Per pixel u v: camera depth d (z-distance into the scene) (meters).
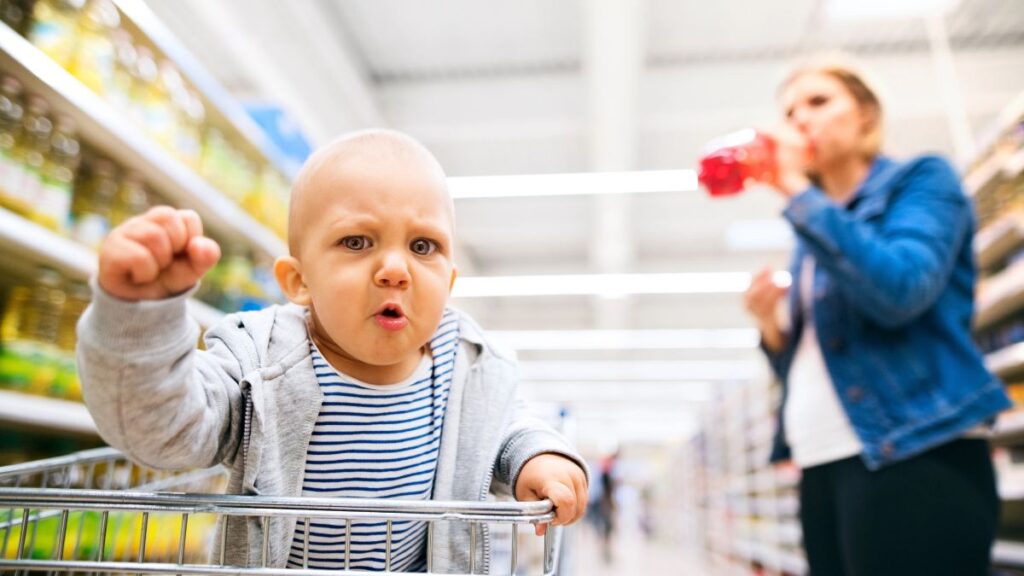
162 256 0.55
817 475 1.43
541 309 10.45
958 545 1.15
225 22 3.33
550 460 0.76
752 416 6.49
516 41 4.80
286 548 0.73
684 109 5.15
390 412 0.81
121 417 0.59
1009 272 2.52
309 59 4.26
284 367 0.78
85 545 1.35
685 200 7.03
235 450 0.75
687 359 11.59
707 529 9.18
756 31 4.78
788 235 6.96
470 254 8.27
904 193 1.35
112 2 1.74
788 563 4.93
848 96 1.44
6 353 1.51
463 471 0.85
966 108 5.02
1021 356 2.47
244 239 2.41
